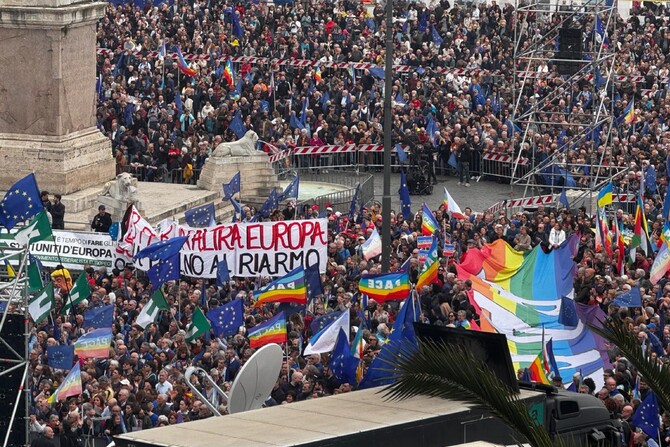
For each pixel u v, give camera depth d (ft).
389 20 305.53
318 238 295.07
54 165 385.50
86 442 234.99
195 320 263.08
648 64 520.83
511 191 433.48
